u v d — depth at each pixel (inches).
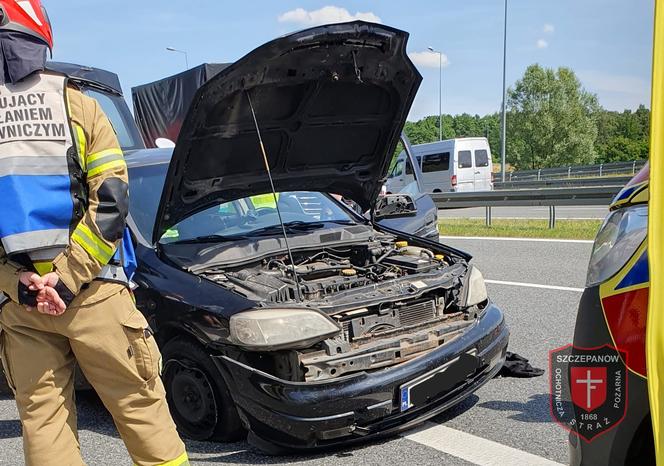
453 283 171.3
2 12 98.6
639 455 87.8
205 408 153.8
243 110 160.9
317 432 138.9
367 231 206.1
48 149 99.7
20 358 106.1
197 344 153.6
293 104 170.6
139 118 553.0
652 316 75.2
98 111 105.7
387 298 156.4
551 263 366.3
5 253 101.7
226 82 148.6
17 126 99.0
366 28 157.4
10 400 195.3
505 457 145.5
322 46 156.2
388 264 186.4
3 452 161.6
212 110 153.9
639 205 91.7
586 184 1080.2
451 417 168.1
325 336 142.9
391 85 180.4
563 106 2556.6
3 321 106.5
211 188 176.9
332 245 192.5
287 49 151.0
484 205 570.9
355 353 145.5
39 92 100.6
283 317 141.5
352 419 140.7
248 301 147.9
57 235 100.2
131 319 107.7
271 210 210.5
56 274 99.4
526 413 168.4
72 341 105.2
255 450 152.7
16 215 97.7
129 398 109.4
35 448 105.0
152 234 178.5
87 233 100.9
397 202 231.0
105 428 170.9
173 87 519.5
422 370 148.8
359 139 196.2
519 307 272.8
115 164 104.0
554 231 494.3
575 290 298.2
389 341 151.9
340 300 153.8
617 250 90.1
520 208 852.6
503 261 382.6
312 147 188.4
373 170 207.6
